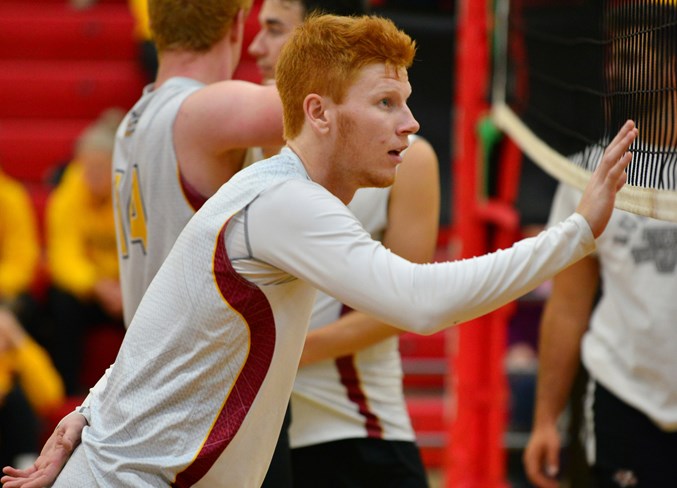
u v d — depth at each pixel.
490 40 15.52
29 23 28.03
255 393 7.06
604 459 11.41
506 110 14.70
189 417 7.08
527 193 16.78
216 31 9.12
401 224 10.01
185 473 7.09
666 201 7.26
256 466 7.36
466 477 15.82
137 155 8.97
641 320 10.94
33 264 21.34
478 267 6.59
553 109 12.34
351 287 6.66
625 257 10.97
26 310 20.80
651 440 11.16
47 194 24.41
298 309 7.11
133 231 9.09
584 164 9.94
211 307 6.94
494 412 15.78
